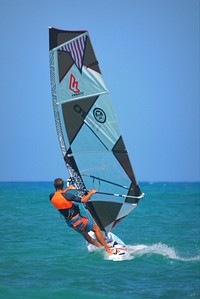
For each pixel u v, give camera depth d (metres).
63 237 65.31
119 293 37.19
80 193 52.59
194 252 53.38
